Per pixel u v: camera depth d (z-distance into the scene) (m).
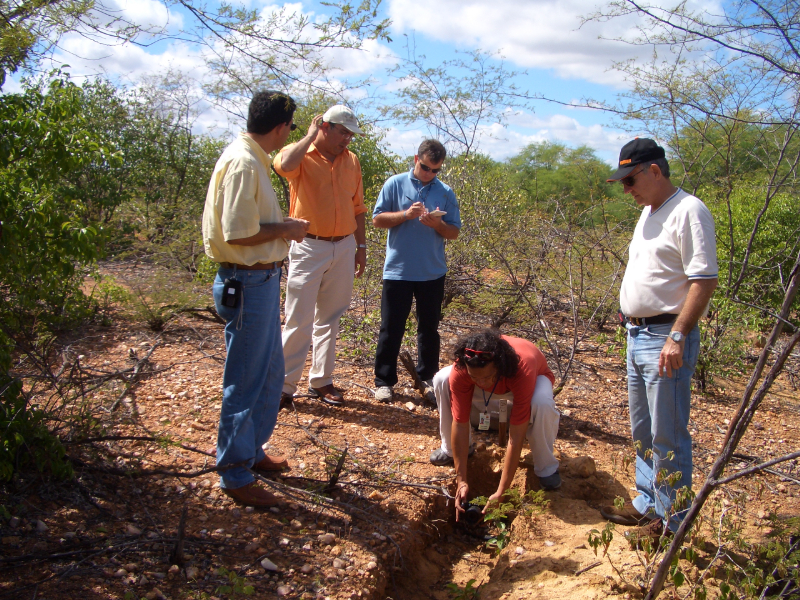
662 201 2.91
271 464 3.38
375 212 4.55
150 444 3.46
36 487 2.84
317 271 4.03
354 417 4.28
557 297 6.38
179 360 5.01
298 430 3.97
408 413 4.45
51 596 2.25
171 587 2.42
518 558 3.10
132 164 10.87
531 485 3.64
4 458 2.66
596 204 6.11
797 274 2.18
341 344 5.71
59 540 2.55
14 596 2.23
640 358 2.98
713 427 4.72
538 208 6.86
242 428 2.97
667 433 2.91
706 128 4.77
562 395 5.07
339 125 3.89
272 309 3.02
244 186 2.77
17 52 2.50
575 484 3.65
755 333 6.41
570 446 4.16
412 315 5.84
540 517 3.35
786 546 2.94
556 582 2.86
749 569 2.74
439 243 4.51
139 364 4.34
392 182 4.54
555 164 25.72
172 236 7.80
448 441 3.71
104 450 3.25
